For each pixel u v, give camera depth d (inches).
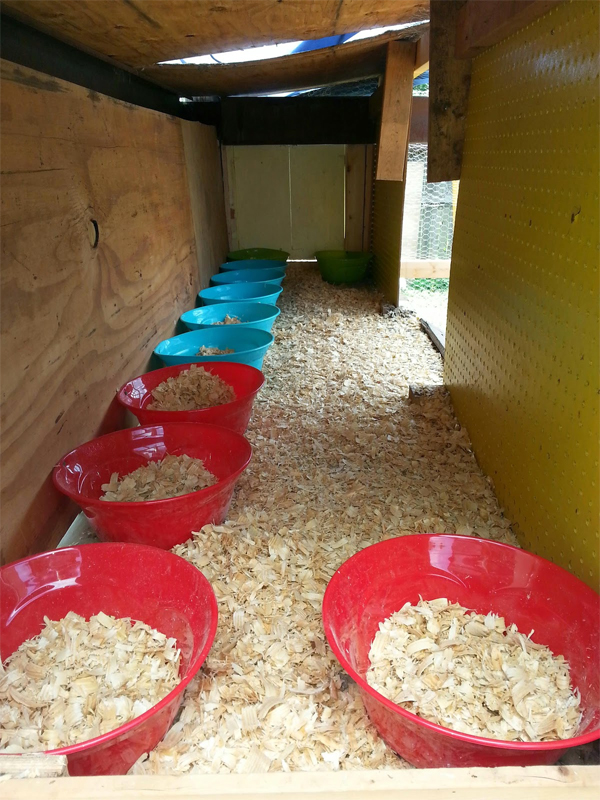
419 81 189.0
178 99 175.6
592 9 50.1
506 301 73.7
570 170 55.1
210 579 61.3
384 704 39.5
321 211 210.1
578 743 36.8
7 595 53.1
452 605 56.2
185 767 43.5
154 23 75.4
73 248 72.0
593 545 51.2
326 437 95.6
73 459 69.6
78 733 45.1
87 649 52.8
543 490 61.9
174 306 123.4
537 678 48.6
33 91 63.3
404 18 100.8
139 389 91.5
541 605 52.7
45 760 31.0
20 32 73.7
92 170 79.5
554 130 58.6
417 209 193.6
